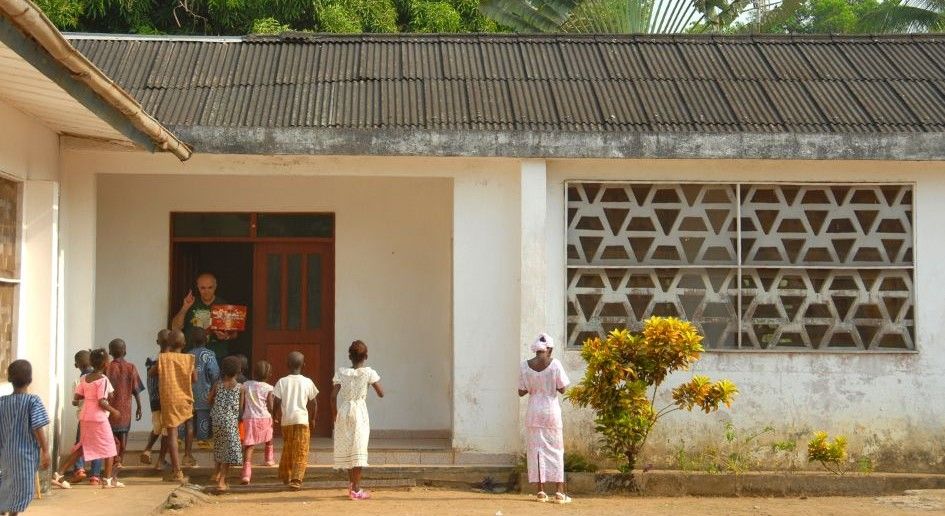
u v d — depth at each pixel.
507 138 9.79
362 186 11.80
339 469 9.68
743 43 11.86
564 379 9.19
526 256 9.88
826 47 11.82
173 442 9.42
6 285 8.55
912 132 9.87
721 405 10.02
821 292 10.16
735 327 10.14
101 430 9.00
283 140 9.68
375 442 11.02
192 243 11.79
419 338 11.77
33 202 8.95
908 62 11.45
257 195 11.68
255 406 9.62
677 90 10.72
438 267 11.83
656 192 10.20
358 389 9.22
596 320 10.14
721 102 10.48
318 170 10.02
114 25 17.34
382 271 11.78
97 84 6.98
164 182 11.58
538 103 10.37
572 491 9.55
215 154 9.77
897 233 10.19
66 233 9.78
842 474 9.74
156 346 11.49
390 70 11.01
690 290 10.16
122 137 8.95
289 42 11.68
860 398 10.05
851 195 10.20
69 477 9.45
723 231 10.16
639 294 10.16
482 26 18.91
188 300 11.33
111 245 11.51
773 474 9.65
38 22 5.91
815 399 10.05
